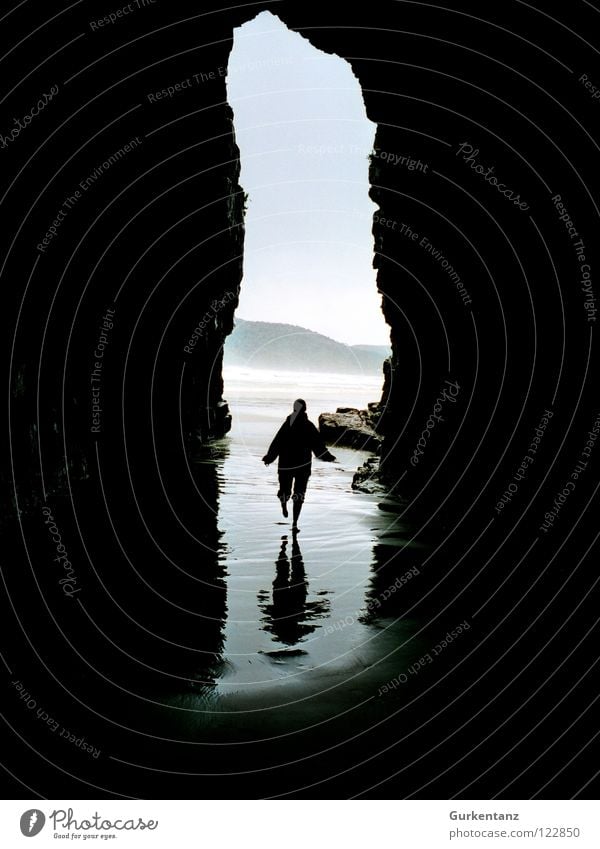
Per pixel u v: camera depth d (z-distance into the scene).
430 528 9.52
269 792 3.39
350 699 4.31
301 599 6.36
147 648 5.07
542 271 8.99
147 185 12.26
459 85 9.98
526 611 6.00
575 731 3.95
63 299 9.20
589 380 8.08
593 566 7.07
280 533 9.22
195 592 6.52
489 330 10.57
